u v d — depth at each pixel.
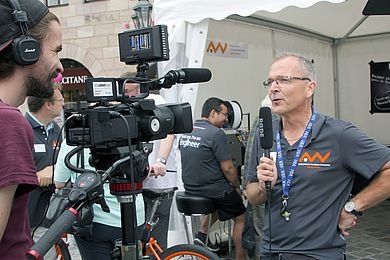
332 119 2.14
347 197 2.10
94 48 11.52
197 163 4.38
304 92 2.14
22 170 1.14
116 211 2.71
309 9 6.07
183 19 4.47
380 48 8.04
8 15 1.22
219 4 4.30
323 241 2.05
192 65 4.51
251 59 6.18
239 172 5.26
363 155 2.02
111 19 11.30
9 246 1.20
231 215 4.50
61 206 1.41
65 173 2.82
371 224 6.33
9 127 1.14
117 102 1.78
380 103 8.12
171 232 4.62
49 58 1.32
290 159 2.15
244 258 4.61
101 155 1.65
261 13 5.84
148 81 1.72
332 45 8.36
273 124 2.30
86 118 1.52
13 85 1.26
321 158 2.08
